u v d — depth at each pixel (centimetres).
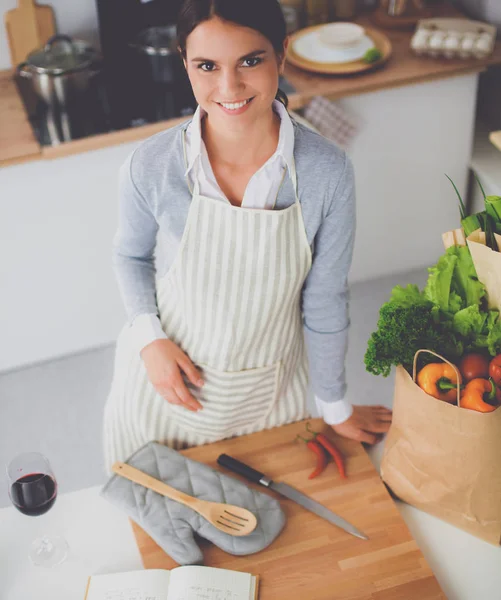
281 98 123
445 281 121
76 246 268
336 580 121
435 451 121
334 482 136
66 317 287
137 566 126
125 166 130
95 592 120
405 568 121
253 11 100
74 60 253
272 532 127
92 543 129
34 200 252
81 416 273
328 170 123
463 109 284
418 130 285
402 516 131
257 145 121
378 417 149
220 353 144
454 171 302
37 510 129
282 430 148
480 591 121
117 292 287
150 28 265
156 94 262
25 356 292
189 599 117
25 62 258
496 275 117
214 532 126
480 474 120
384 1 297
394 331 115
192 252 132
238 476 139
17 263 266
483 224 120
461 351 118
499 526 125
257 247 129
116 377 165
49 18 272
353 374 280
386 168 292
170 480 135
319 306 140
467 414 113
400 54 279
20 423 271
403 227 312
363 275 322
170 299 146
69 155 245
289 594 119
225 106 109
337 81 265
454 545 127
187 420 154
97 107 257
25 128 249
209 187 125
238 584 119
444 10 299
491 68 310
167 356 145
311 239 130
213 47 102
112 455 170
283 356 149
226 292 136
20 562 127
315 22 296
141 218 137
